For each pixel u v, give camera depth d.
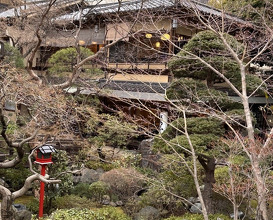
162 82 13.33
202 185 10.08
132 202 9.66
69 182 10.02
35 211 9.16
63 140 11.44
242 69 6.89
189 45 8.63
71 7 15.12
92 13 13.80
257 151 6.38
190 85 8.43
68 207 9.43
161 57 12.86
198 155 8.16
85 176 11.10
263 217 5.57
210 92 8.18
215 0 14.88
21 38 14.45
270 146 6.76
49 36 14.76
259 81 8.59
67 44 14.49
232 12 11.98
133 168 10.52
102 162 11.62
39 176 5.32
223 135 8.34
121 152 12.39
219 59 8.27
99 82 12.97
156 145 8.60
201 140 7.85
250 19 10.83
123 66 14.20
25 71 12.07
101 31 15.05
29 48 15.31
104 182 10.34
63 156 9.75
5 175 9.82
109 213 8.68
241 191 7.00
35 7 13.57
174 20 11.62
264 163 6.55
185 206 9.71
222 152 7.92
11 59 12.09
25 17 14.25
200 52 8.62
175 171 9.44
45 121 7.76
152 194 9.66
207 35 8.58
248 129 6.43
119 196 10.27
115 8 14.45
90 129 11.30
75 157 11.05
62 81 13.41
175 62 8.72
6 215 5.39
